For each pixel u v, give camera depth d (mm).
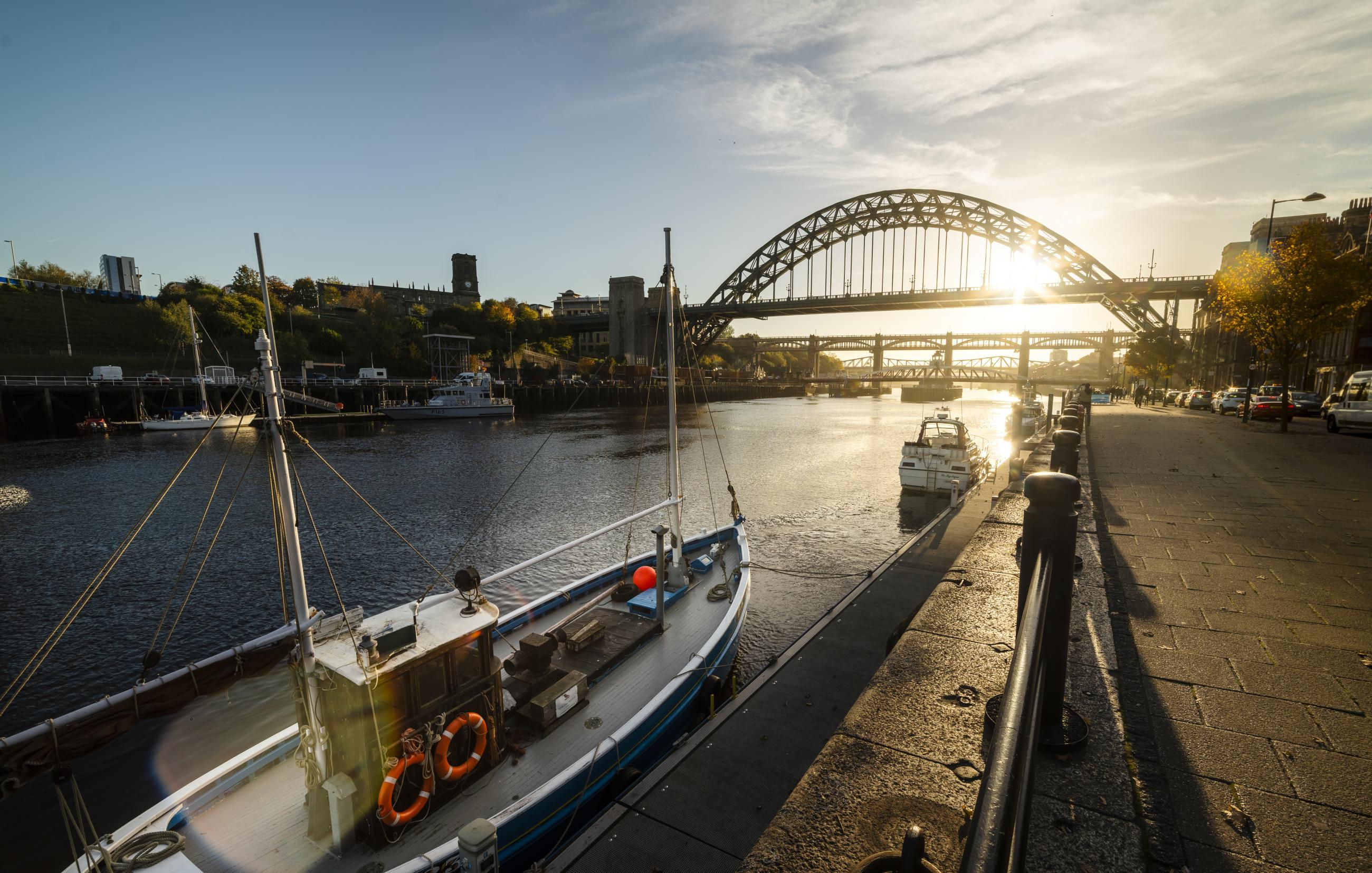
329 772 6168
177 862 5859
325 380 90375
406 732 6188
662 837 6160
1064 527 2617
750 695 9117
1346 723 3242
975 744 2986
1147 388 76500
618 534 26016
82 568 22219
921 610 4730
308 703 6164
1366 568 6090
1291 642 4320
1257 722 3260
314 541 25344
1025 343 182125
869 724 3201
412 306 164625
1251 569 6090
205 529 27609
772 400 176375
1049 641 2752
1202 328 96188
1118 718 3164
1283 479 11844
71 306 100250
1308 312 24188
